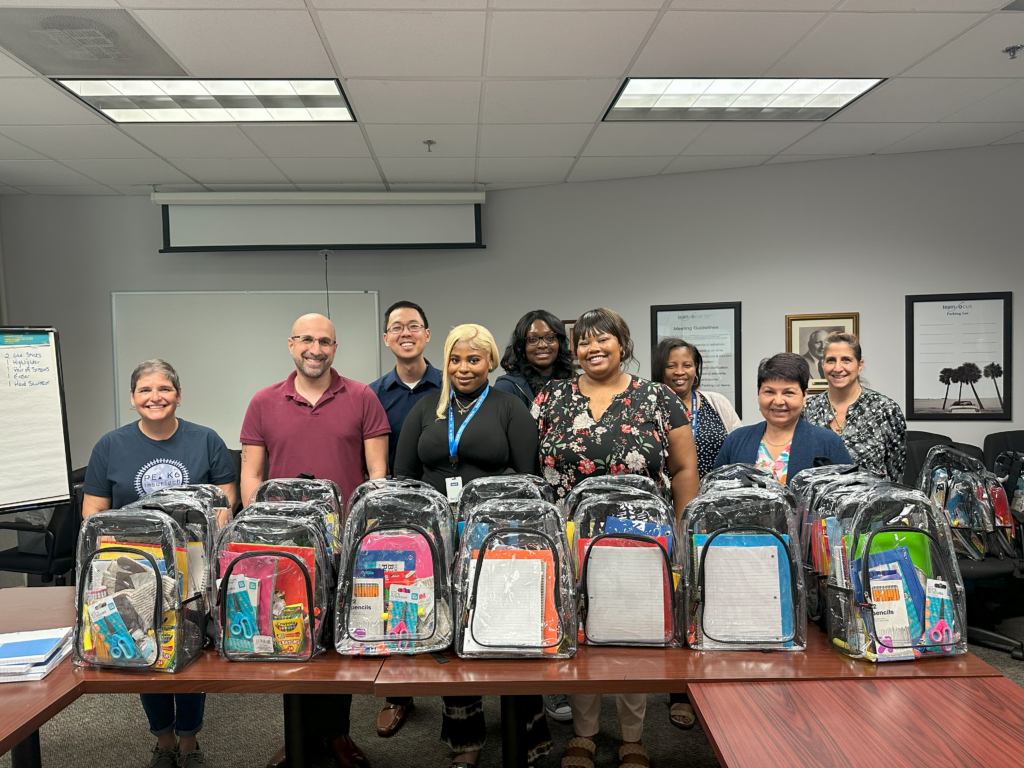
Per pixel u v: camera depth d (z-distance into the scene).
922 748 1.08
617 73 3.39
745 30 3.00
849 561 1.39
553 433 2.02
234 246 5.21
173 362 5.46
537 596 1.40
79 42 2.98
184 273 5.50
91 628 1.40
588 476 1.95
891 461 2.47
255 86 3.50
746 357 5.06
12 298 5.43
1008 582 3.43
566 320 5.36
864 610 1.36
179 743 2.22
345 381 2.44
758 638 1.41
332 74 3.33
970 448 3.89
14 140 4.16
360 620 1.43
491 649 1.39
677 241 5.16
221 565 1.45
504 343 5.47
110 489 2.23
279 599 1.42
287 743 1.59
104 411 5.50
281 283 5.54
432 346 5.54
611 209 5.27
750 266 5.04
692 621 1.43
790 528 1.45
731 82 3.60
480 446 2.04
